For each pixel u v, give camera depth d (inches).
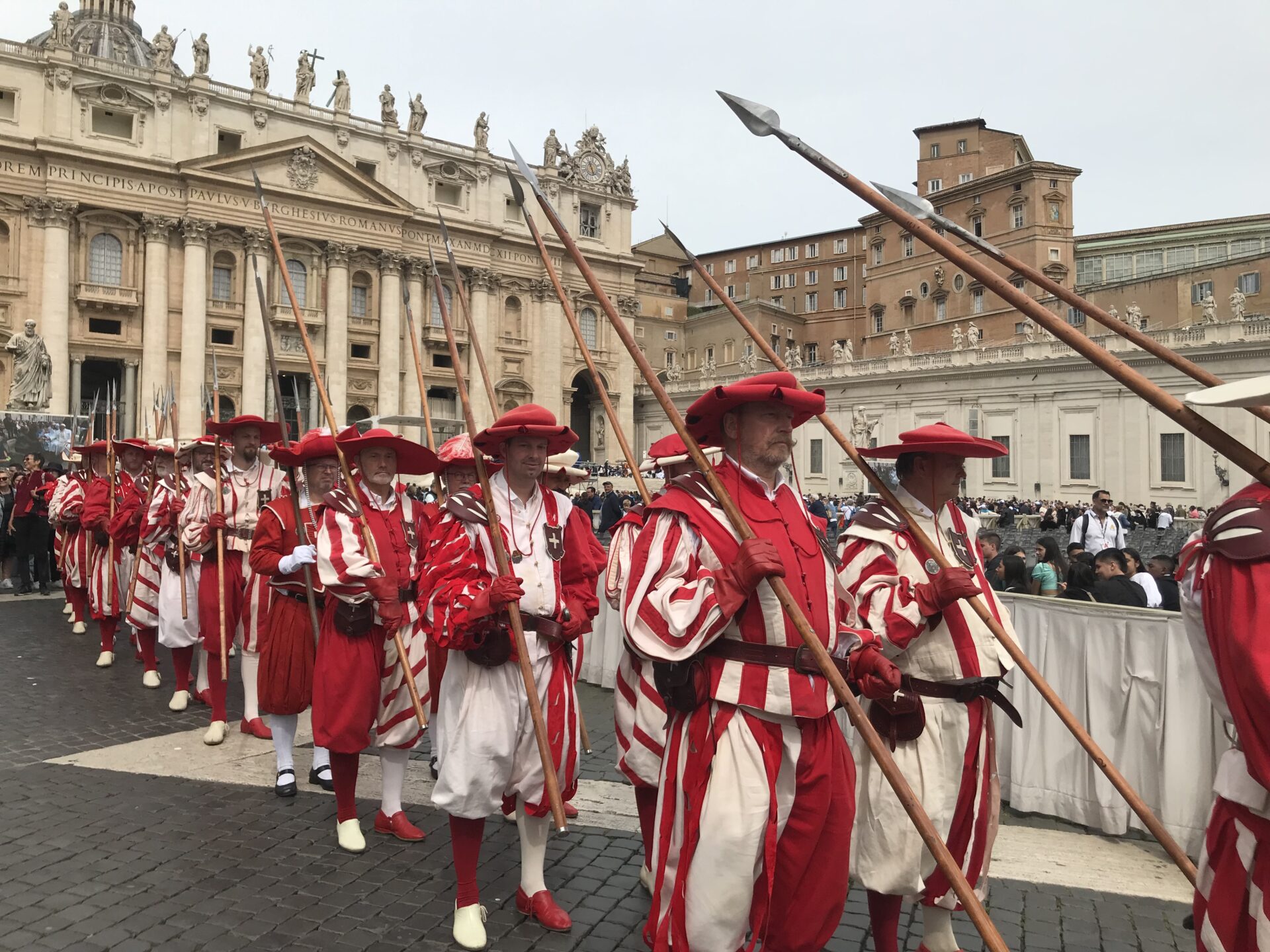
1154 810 213.8
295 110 2005.4
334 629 205.0
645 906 178.2
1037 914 176.2
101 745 285.6
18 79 1718.8
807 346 3034.0
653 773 179.8
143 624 360.8
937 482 158.4
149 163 1797.5
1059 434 1604.3
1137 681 218.2
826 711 122.0
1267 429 1355.8
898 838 143.4
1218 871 101.0
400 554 227.3
